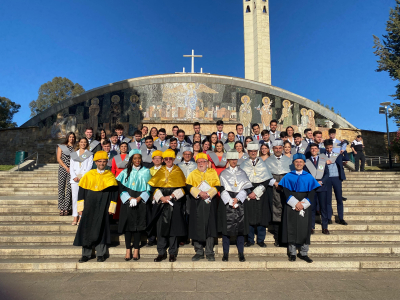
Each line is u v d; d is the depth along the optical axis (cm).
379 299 402
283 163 649
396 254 580
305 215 538
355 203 828
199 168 569
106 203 551
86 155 692
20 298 402
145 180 561
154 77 2117
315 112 2214
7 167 1705
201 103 2120
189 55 2222
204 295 414
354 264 531
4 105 3622
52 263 523
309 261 535
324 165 655
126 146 712
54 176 1265
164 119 2095
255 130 935
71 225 665
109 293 420
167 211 540
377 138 2367
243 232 531
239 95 2156
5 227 655
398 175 1229
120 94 2100
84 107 2077
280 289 438
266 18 3997
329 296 412
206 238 542
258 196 576
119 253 575
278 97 2184
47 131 2072
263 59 3881
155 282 466
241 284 459
